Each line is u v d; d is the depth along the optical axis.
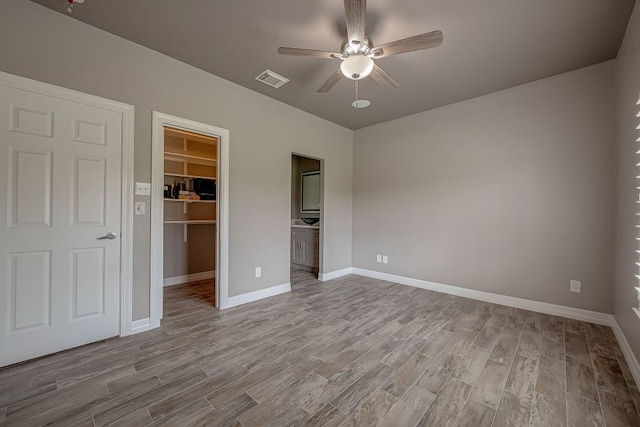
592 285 2.78
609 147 2.68
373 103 3.73
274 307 3.19
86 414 1.49
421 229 4.05
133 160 2.45
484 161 3.46
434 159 3.91
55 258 2.10
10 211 1.92
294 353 2.16
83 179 2.21
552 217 3.00
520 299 3.20
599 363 2.04
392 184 4.40
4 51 1.88
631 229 2.10
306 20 2.14
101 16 2.11
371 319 2.85
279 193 3.72
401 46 1.96
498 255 3.36
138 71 2.47
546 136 3.03
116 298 2.38
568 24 2.14
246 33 2.30
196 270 4.43
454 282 3.72
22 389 1.68
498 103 3.34
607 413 1.54
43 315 2.05
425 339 2.41
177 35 2.33
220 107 3.05
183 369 1.92
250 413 1.51
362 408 1.56
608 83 2.68
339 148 4.66
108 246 2.34
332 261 4.59
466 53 2.54
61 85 2.09
